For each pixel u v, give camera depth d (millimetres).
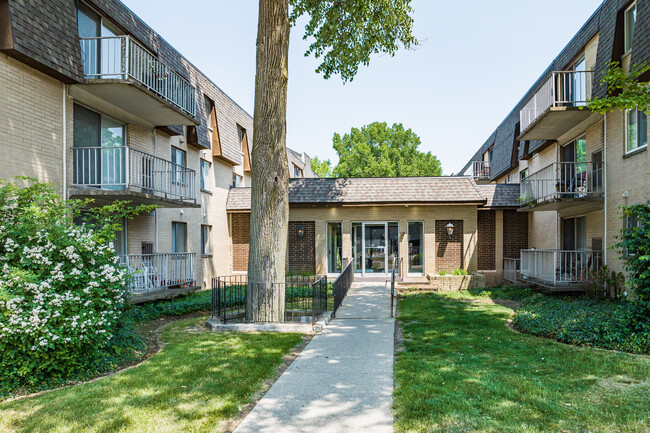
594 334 7117
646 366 5598
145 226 12836
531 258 14500
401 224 17062
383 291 13891
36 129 8625
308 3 13359
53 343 5203
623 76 7750
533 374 5402
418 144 53875
